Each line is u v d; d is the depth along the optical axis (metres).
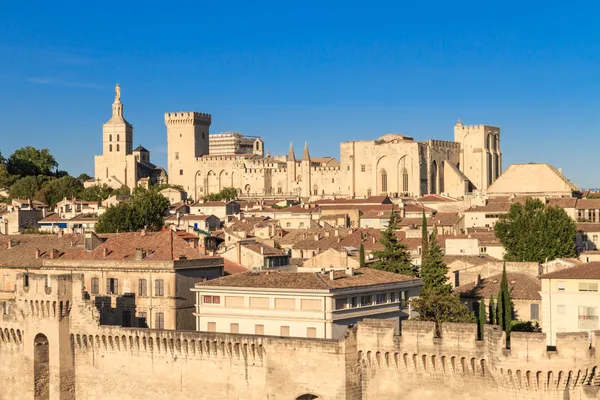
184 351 143.75
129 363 149.00
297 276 153.62
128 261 166.50
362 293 152.00
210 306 155.88
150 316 163.25
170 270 161.62
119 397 150.00
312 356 132.88
